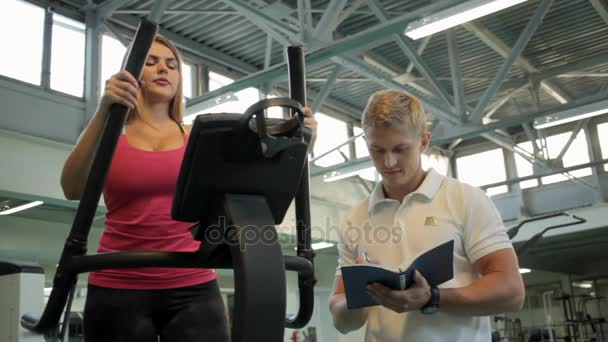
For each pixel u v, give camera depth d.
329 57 4.92
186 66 8.09
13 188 5.79
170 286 1.31
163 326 1.33
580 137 10.98
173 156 1.38
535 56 8.69
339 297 1.66
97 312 1.28
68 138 6.59
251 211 1.02
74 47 6.89
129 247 1.34
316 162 9.70
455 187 1.57
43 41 6.61
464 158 12.25
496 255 1.44
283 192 1.08
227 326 1.38
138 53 1.01
